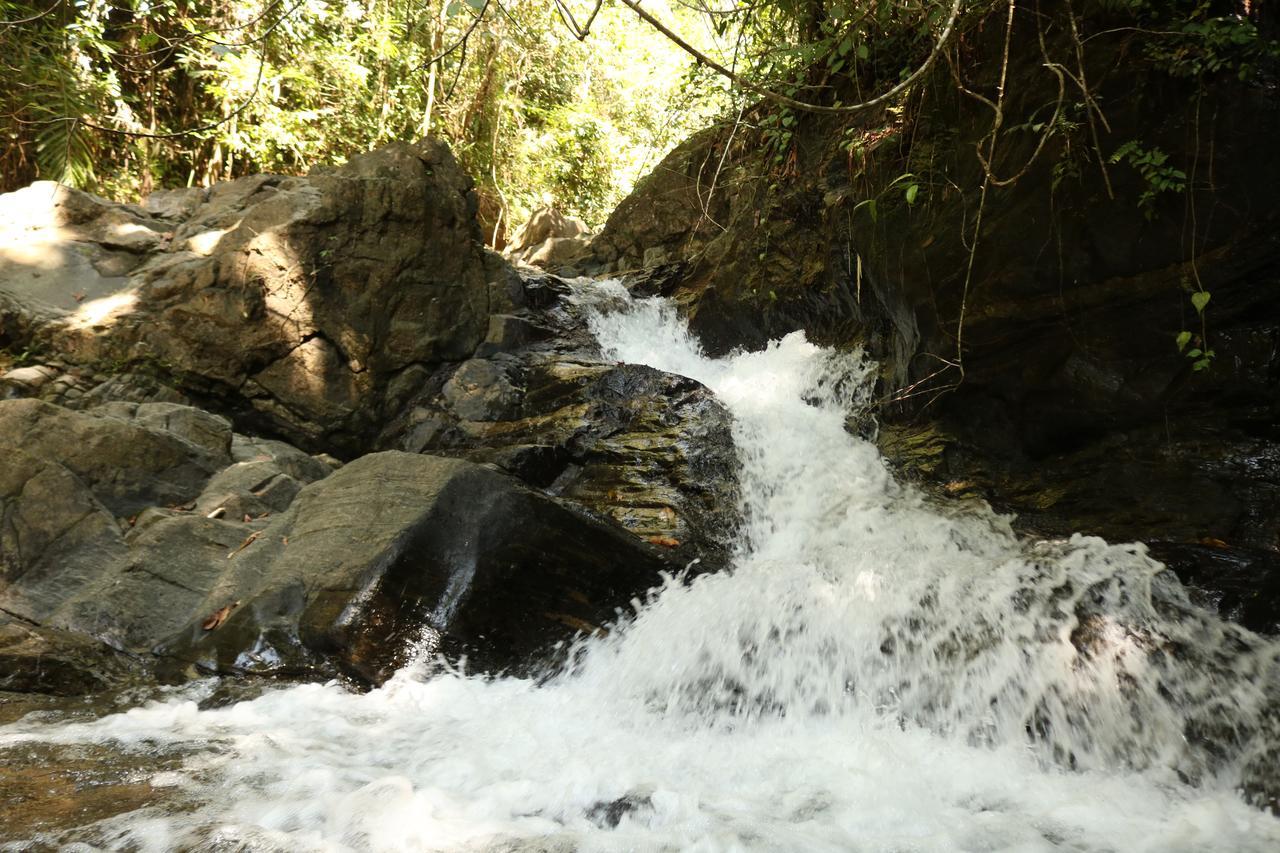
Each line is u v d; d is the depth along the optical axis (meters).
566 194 17.09
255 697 4.37
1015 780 3.65
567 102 17.00
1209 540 5.10
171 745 3.73
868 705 4.34
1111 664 4.03
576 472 7.08
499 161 15.70
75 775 3.35
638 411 7.54
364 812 3.09
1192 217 5.09
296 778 3.40
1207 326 5.29
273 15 11.53
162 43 11.78
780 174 8.99
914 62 7.09
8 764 3.42
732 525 6.41
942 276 6.24
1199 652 4.04
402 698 4.42
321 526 5.16
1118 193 5.30
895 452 6.84
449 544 4.92
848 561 5.43
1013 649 4.23
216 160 12.12
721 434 7.18
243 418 7.62
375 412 8.00
